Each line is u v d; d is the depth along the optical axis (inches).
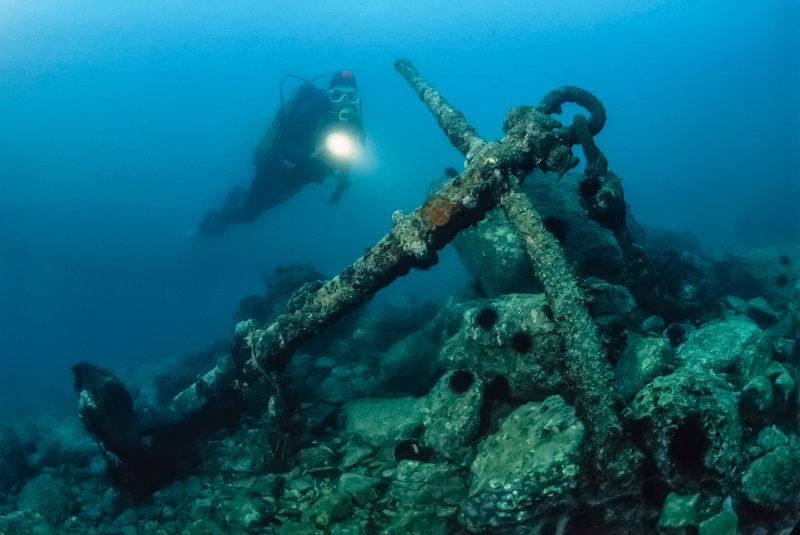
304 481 172.2
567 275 138.1
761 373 157.9
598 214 183.2
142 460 181.9
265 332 180.4
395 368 218.2
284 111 366.9
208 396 201.3
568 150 157.8
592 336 127.6
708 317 213.5
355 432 191.0
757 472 120.5
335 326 286.0
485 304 189.9
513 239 213.5
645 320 202.8
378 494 157.5
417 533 134.2
